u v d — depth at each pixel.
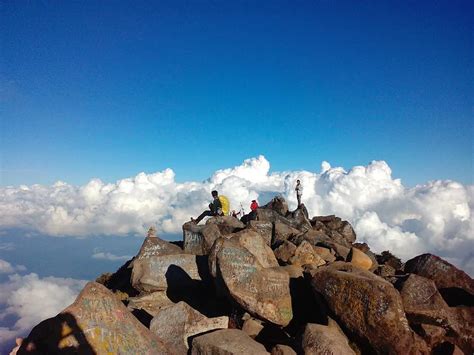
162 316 12.41
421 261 15.20
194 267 17.56
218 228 21.52
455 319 11.89
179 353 10.98
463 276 14.37
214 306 15.23
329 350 9.87
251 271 13.21
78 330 9.76
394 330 10.62
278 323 12.49
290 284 13.48
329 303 11.71
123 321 10.34
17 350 9.40
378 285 11.17
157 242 21.11
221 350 10.13
